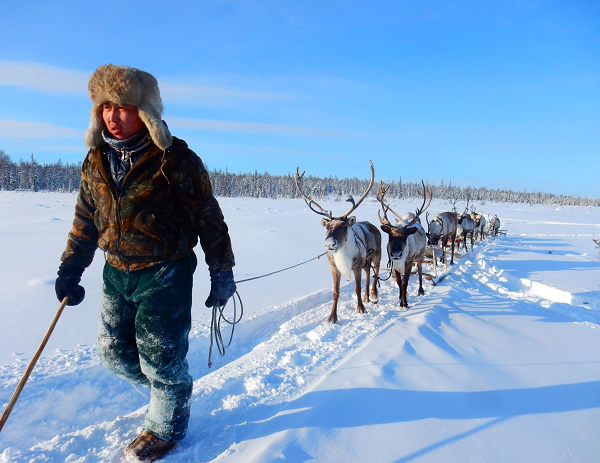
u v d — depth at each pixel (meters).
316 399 3.08
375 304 6.96
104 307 2.44
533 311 6.26
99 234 2.37
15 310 5.89
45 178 92.88
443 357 4.00
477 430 2.76
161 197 2.21
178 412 2.42
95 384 4.02
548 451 2.56
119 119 2.12
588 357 4.30
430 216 29.25
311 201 6.09
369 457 2.43
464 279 9.79
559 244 18.50
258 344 5.22
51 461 2.49
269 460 2.29
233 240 14.91
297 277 9.02
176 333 2.33
